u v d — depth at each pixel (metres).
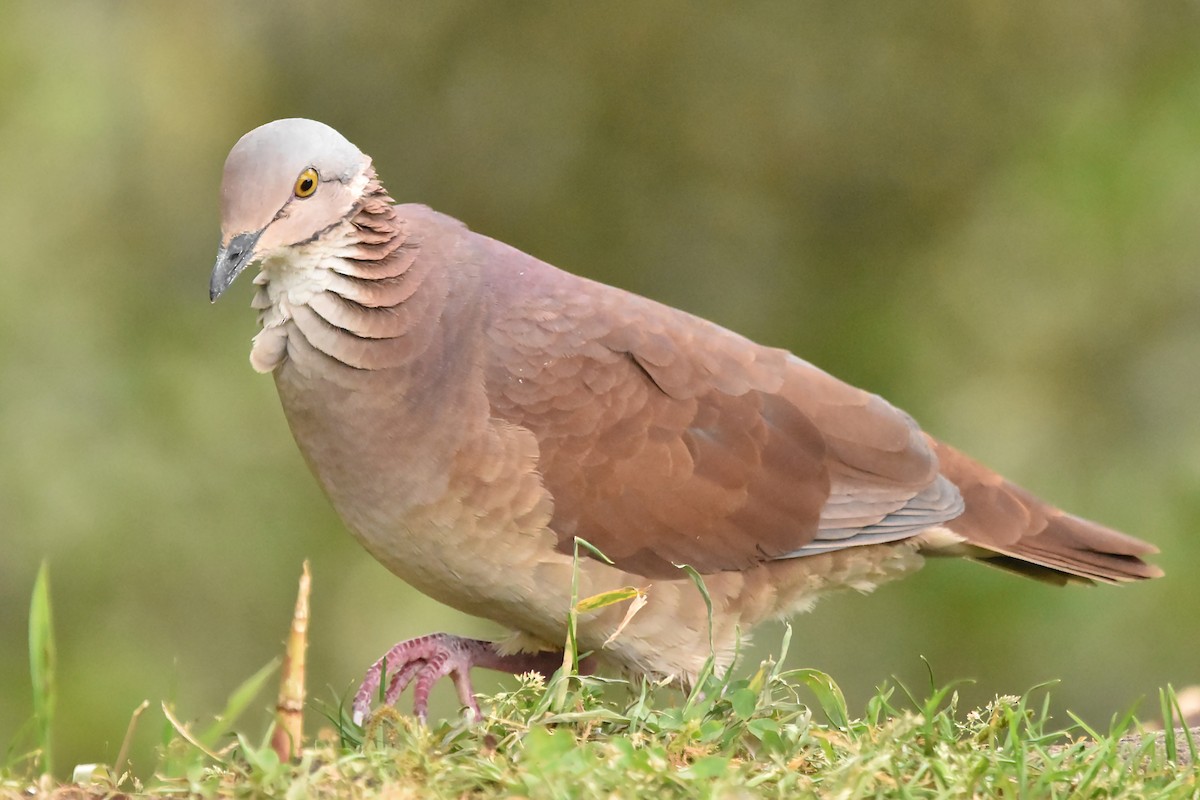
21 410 13.80
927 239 15.58
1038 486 14.33
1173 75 15.31
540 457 7.48
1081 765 5.80
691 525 7.75
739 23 15.53
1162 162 14.81
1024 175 15.16
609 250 15.67
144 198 14.79
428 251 7.57
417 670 7.84
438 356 7.39
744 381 7.96
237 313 14.73
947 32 15.57
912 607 14.11
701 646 7.81
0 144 14.32
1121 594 13.80
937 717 6.13
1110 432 14.73
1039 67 15.67
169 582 13.84
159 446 14.04
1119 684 13.84
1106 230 14.76
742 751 6.04
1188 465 14.35
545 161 15.65
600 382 7.64
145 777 12.55
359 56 15.58
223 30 15.20
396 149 15.70
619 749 5.46
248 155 7.27
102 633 13.60
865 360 15.05
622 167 15.66
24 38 14.45
